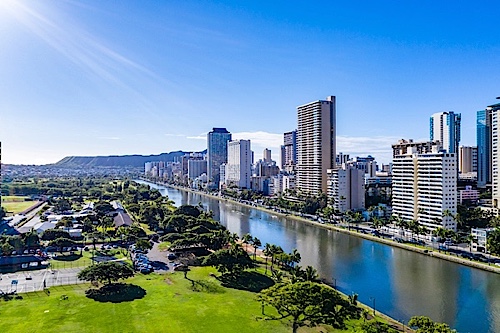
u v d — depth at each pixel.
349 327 108.31
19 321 109.56
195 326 107.88
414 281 159.12
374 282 158.00
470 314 126.25
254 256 193.75
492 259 186.00
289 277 156.50
